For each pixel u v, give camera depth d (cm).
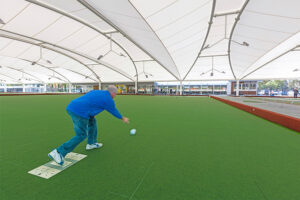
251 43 1577
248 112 787
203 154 269
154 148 297
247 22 1186
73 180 189
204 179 192
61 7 1106
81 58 2727
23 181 187
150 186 178
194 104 1252
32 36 1636
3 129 437
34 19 1307
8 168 218
